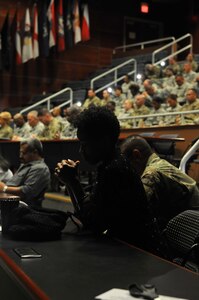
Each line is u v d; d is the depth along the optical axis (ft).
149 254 5.62
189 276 4.67
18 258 5.33
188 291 4.22
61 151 23.30
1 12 50.67
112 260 5.31
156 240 7.28
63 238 6.63
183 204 10.07
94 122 6.95
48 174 15.30
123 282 4.44
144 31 61.46
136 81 46.47
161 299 3.96
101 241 6.42
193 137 23.62
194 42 59.67
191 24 60.13
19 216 6.67
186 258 7.33
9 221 6.75
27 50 48.11
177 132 24.23
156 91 35.55
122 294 4.05
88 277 4.59
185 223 8.13
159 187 9.92
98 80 50.11
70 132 29.27
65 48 50.96
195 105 28.58
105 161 7.16
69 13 50.70
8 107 51.55
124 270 4.87
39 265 5.03
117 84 47.73
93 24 57.57
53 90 54.34
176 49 51.29
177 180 10.02
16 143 25.02
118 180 6.89
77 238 6.64
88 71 56.95
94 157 7.11
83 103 42.88
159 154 21.68
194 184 10.21
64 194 22.11
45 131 30.50
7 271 4.99
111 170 6.91
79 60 56.29
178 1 61.98
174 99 29.99
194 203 10.15
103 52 58.03
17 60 48.52
